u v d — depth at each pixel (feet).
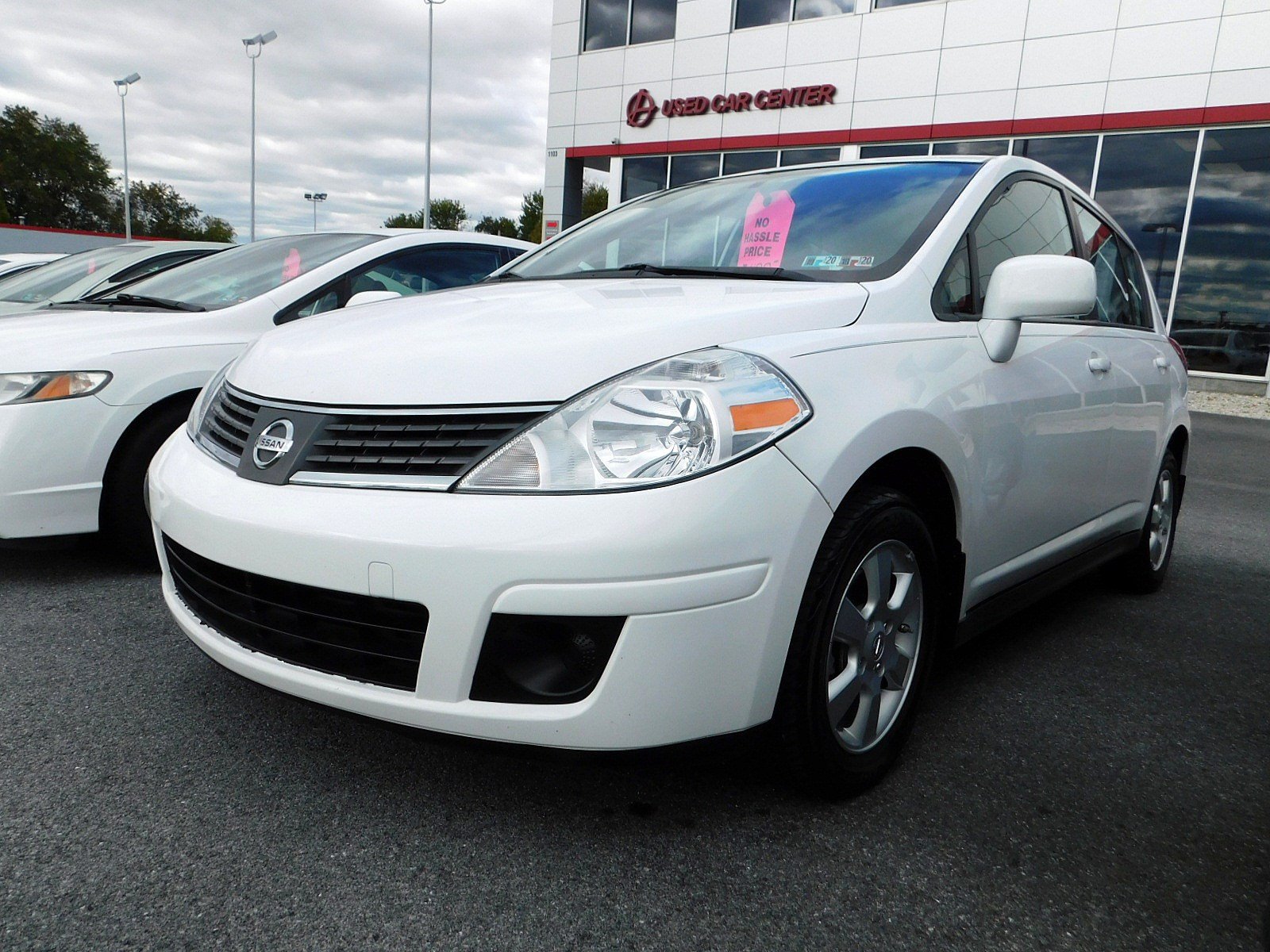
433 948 4.72
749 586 5.12
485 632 5.01
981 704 8.11
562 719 5.04
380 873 5.33
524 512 4.93
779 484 5.23
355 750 6.79
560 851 5.58
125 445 10.50
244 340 11.52
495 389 5.36
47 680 7.91
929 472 6.64
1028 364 7.80
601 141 59.06
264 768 6.50
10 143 249.96
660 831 5.83
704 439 5.07
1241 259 40.83
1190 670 9.16
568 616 4.91
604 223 10.12
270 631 5.78
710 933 4.90
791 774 5.92
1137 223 43.24
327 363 6.07
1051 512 8.41
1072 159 44.62
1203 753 7.29
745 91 53.16
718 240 8.52
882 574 6.25
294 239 14.62
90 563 11.43
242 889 5.15
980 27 45.62
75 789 6.15
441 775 6.47
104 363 10.23
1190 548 14.96
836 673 6.12
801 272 7.51
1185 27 40.57
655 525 4.85
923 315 6.98
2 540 9.78
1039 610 11.18
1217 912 5.23
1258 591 12.35
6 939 4.68
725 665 5.13
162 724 7.13
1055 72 43.98
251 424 6.11
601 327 5.81
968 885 5.39
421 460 5.28
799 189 8.80
